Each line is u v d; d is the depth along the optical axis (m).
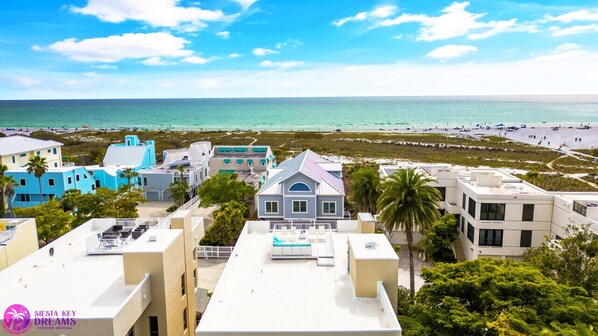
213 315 18.00
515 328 18.05
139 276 20.17
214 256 43.56
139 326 20.42
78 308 17.95
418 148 136.25
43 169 55.47
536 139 164.00
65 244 26.48
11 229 26.70
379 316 17.91
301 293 20.00
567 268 26.12
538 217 39.06
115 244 24.86
